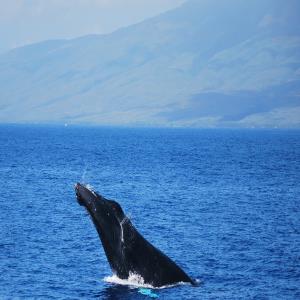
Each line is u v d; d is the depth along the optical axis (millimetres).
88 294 133000
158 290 131375
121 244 131375
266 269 156125
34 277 146625
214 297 130875
